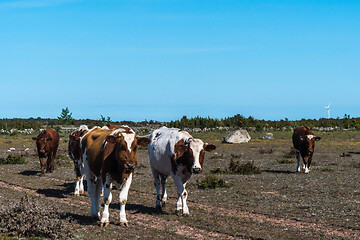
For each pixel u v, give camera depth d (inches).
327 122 2790.4
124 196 388.2
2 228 340.8
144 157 1211.9
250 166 841.5
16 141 1840.6
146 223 409.1
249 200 536.7
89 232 363.6
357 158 1137.4
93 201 413.4
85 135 436.5
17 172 850.8
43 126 2928.2
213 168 940.6
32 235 339.0
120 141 365.7
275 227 396.5
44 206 363.3
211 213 456.8
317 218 434.6
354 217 439.5
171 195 582.6
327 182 698.2
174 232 372.8
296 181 713.6
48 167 828.6
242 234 368.5
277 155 1258.0
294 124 2723.9
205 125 2687.0
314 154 1254.3
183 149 429.1
